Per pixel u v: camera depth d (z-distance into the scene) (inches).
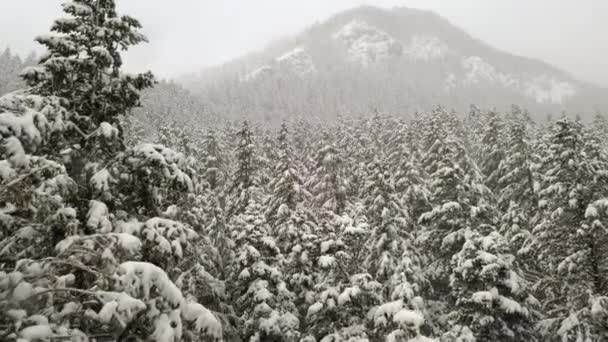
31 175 243.6
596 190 730.2
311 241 717.3
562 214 735.1
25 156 222.5
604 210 690.2
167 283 257.6
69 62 323.6
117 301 231.9
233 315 651.5
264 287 640.4
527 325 734.5
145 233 301.6
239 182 1251.8
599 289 706.2
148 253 307.6
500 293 689.0
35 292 218.2
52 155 309.0
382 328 566.6
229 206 1219.9
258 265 659.4
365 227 725.9
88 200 322.0
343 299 596.1
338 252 665.0
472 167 1096.8
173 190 342.0
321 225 723.4
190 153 1715.1
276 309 639.1
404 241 863.1
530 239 866.8
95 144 331.9
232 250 767.1
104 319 220.1
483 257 668.7
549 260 783.1
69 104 335.6
